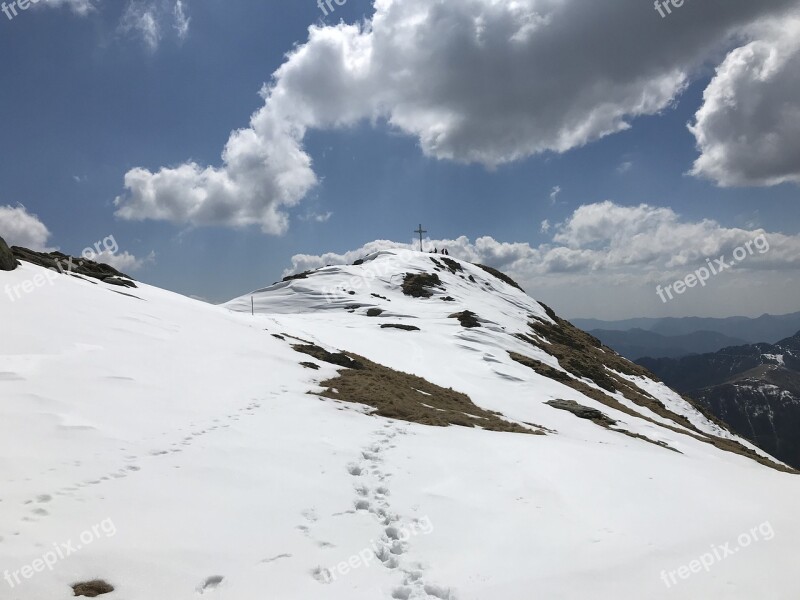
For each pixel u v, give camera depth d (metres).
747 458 39.34
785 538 8.74
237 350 26.52
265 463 11.62
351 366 32.22
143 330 24.27
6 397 12.54
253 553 7.47
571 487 11.83
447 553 8.21
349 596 6.64
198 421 14.47
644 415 47.19
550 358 57.22
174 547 7.25
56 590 5.80
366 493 10.65
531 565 7.77
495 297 97.69
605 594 6.77
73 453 10.34
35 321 19.98
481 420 23.27
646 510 10.45
